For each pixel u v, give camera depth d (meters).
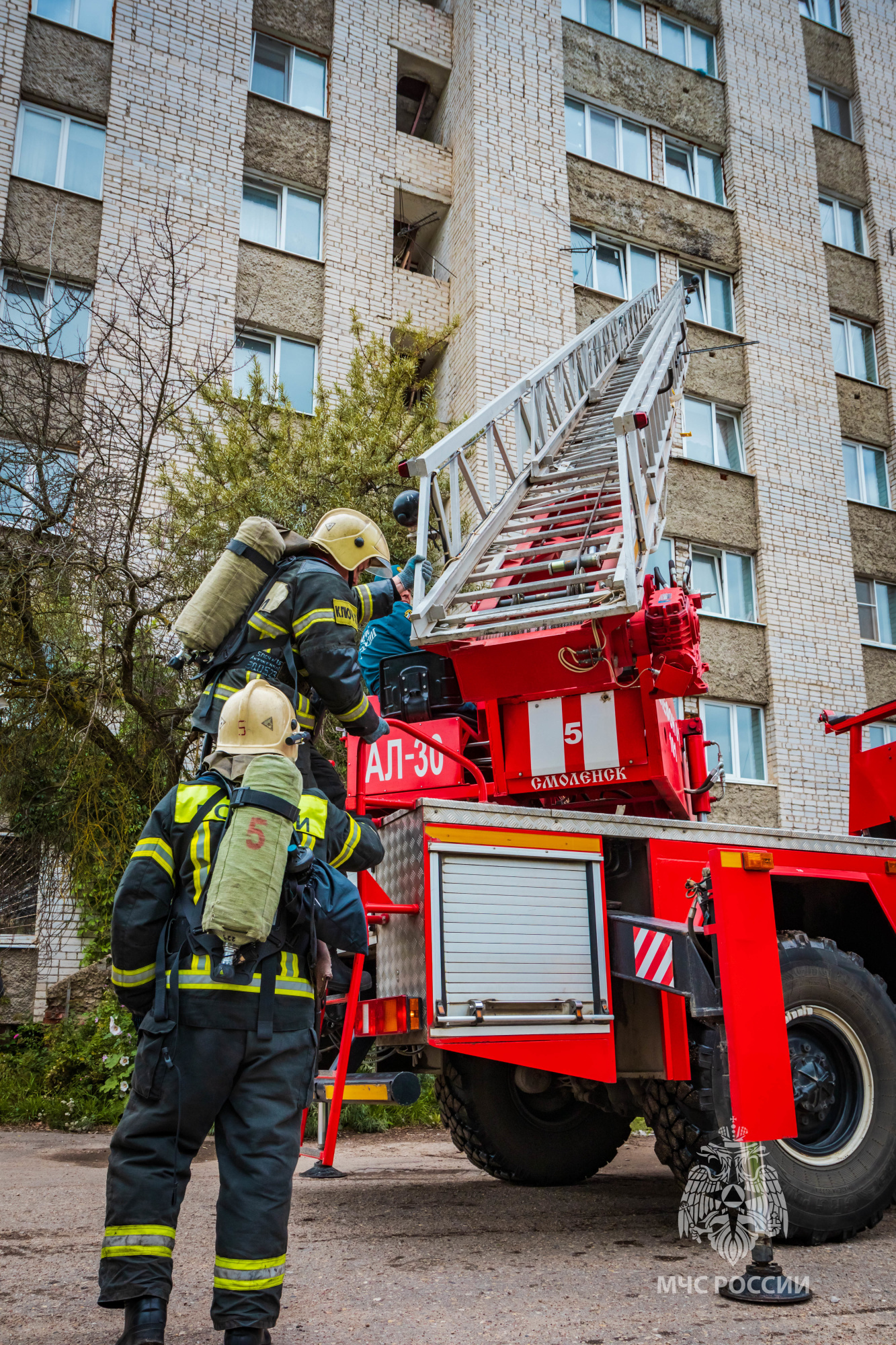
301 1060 2.12
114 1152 2.04
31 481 7.71
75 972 9.86
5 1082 8.09
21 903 8.58
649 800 4.27
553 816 3.23
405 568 4.61
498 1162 4.36
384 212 14.07
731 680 14.12
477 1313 2.42
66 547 7.18
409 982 3.03
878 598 16.09
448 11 15.61
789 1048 3.30
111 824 7.63
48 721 7.32
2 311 10.65
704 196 16.45
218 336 12.34
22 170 11.91
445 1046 2.86
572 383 7.81
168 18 12.95
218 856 2.06
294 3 14.12
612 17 16.20
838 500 15.69
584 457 6.31
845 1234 3.19
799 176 17.03
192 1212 3.88
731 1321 2.37
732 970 3.04
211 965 2.05
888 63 18.78
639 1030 3.29
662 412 6.92
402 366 9.52
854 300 17.23
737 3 17.22
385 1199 4.10
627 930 3.26
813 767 14.22
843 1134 3.30
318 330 13.20
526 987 3.04
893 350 17.17
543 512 5.41
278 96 13.96
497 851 3.10
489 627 4.02
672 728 4.56
